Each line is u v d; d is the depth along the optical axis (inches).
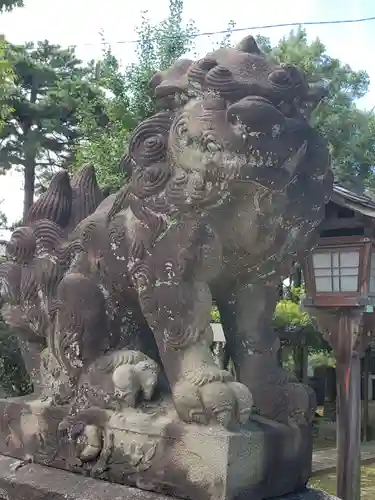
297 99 60.4
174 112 63.6
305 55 321.4
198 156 58.8
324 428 311.1
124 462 63.0
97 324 69.4
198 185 59.0
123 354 66.8
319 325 119.9
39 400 76.2
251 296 70.2
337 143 339.6
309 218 63.2
